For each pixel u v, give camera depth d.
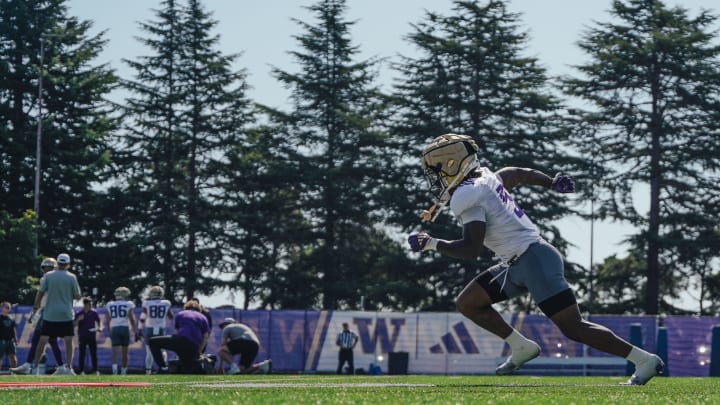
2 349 74.62
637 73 188.12
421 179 189.62
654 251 187.50
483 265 184.12
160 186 197.38
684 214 187.75
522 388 23.78
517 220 24.47
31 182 179.88
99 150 186.50
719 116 184.38
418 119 188.38
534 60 187.00
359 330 107.62
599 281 195.38
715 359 90.69
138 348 101.44
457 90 187.25
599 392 21.05
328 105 197.00
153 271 188.38
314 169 192.00
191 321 63.12
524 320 104.62
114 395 18.20
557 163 186.25
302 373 107.44
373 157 194.12
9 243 153.75
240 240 196.00
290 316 107.62
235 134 198.62
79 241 186.75
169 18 197.25
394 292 178.75
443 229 183.50
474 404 15.81
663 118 189.88
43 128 176.75
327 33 199.12
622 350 25.20
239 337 66.88
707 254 190.88
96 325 71.94
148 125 196.38
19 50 180.50
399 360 105.38
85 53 187.75
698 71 184.38
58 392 19.67
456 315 107.12
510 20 189.50
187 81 199.12
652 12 189.50
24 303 151.25
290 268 197.12
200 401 16.22
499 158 181.62
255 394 18.53
